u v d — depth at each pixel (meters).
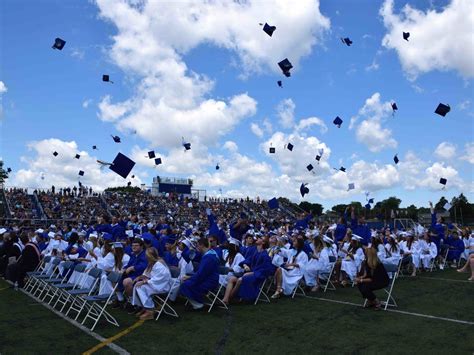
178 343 5.78
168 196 42.47
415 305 8.28
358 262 11.03
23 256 10.60
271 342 5.82
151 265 7.41
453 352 5.36
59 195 34.75
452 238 15.62
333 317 7.28
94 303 7.70
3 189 33.00
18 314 7.62
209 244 8.16
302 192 17.67
